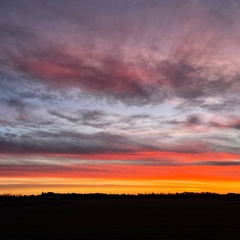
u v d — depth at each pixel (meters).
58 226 52.84
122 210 100.25
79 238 40.22
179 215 77.06
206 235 42.34
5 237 41.41
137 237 40.88
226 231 45.91
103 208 114.38
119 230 47.34
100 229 48.59
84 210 100.75
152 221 61.25
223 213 83.75
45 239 39.50
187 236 41.62
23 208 115.56
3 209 109.25
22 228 50.28
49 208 115.19
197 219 65.69
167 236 41.56
